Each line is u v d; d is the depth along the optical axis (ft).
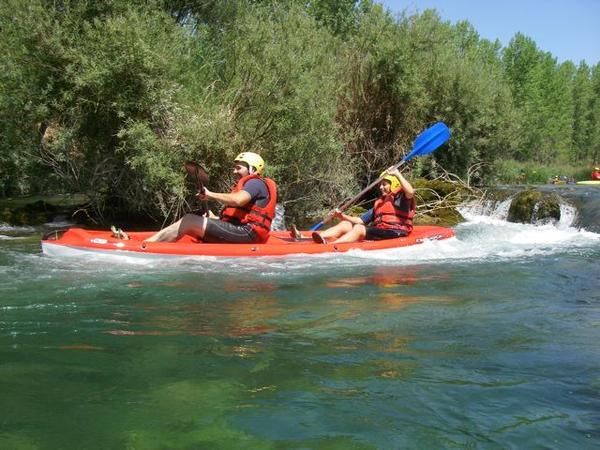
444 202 40.68
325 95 33.04
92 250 18.75
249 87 29.78
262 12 36.04
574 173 107.65
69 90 27.32
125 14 27.48
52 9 26.91
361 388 8.30
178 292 14.42
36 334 10.75
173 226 19.98
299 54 31.24
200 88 30.27
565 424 7.22
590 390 8.29
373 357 9.63
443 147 47.06
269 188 20.52
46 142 30.32
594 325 11.75
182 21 38.50
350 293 14.57
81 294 14.05
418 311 12.81
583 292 14.99
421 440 6.80
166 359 9.44
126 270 17.16
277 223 31.91
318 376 8.75
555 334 11.09
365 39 42.80
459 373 8.93
